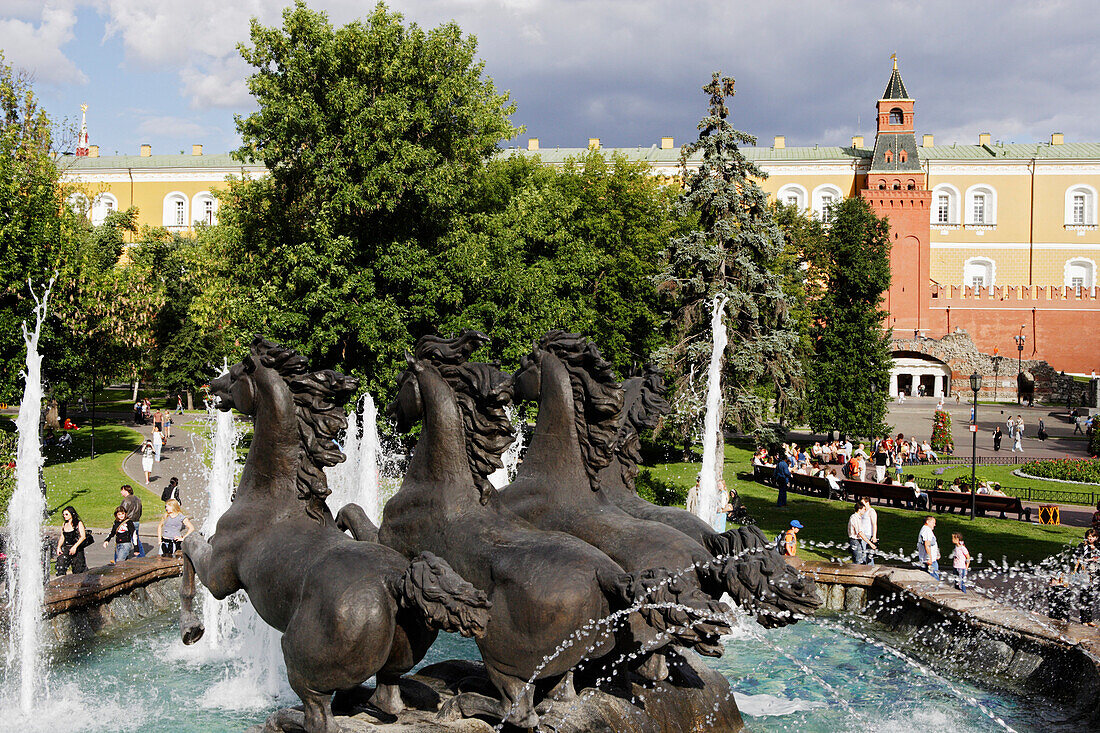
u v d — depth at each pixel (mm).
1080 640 8852
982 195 82438
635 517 7262
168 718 7961
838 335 43500
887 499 24578
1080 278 80938
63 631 9695
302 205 26266
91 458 30766
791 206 54906
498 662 5973
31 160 31328
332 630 5699
